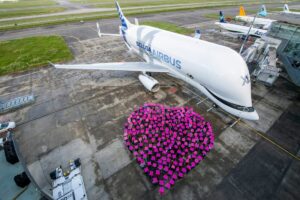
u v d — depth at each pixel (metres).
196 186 10.16
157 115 15.21
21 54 29.44
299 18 56.19
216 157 11.86
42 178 10.58
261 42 21.27
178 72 16.53
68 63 26.28
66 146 12.70
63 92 19.22
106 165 11.34
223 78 12.08
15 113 16.02
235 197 9.59
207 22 53.25
